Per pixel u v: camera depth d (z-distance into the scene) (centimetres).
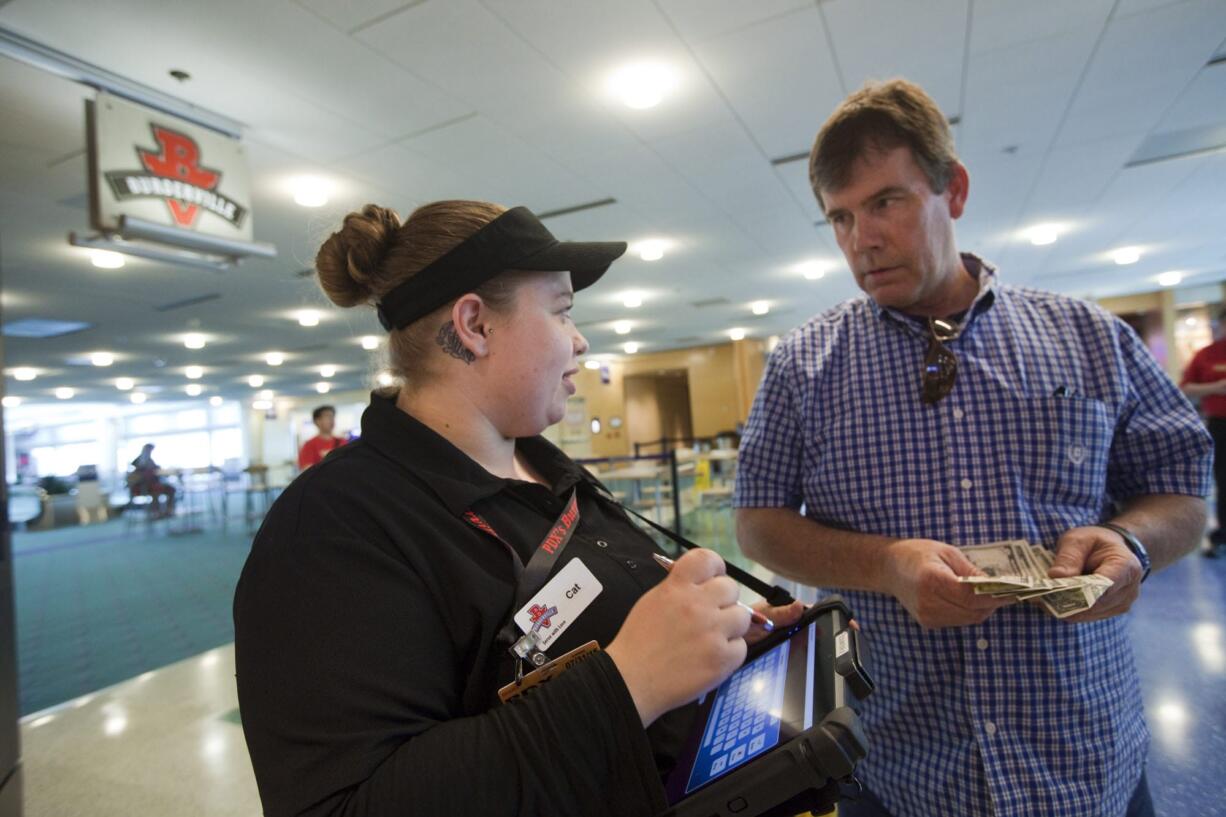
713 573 56
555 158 444
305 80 327
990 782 89
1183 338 1203
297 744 49
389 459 67
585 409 1786
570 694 50
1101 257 902
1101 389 100
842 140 100
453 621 59
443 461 67
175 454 2455
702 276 841
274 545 57
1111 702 94
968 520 98
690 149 446
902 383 105
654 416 1998
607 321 1140
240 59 306
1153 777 211
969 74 374
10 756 129
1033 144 485
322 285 77
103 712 284
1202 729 236
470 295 69
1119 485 109
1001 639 93
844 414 108
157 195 323
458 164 441
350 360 1370
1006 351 102
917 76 371
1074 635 93
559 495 79
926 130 97
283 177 445
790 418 119
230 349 1159
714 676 51
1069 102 418
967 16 317
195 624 503
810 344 118
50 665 419
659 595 54
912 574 85
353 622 52
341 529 57
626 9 291
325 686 50
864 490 105
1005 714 91
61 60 292
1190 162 544
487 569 63
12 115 342
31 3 260
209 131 352
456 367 71
